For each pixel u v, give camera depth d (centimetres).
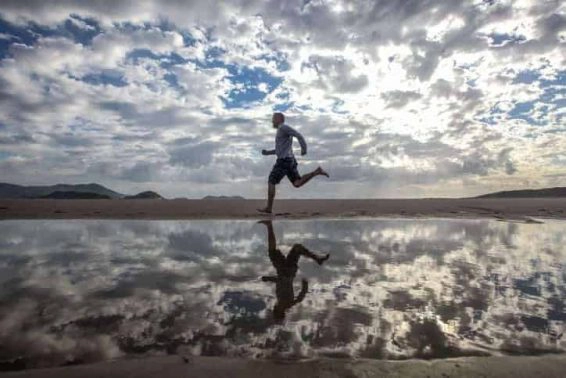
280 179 775
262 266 351
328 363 166
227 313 226
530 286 290
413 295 264
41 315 221
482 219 822
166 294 262
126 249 435
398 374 157
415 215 890
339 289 278
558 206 1166
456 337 195
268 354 174
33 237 523
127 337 191
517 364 166
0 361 166
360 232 584
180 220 755
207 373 157
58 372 157
